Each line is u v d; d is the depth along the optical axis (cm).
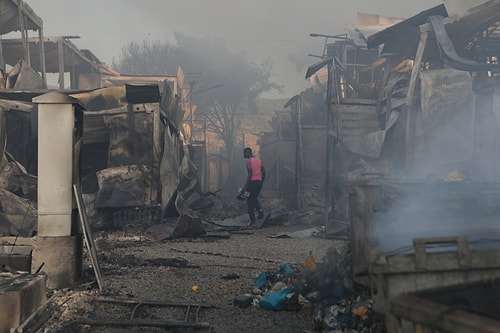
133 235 1080
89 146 1299
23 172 1080
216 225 1343
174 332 407
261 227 1341
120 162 1196
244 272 666
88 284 558
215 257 805
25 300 388
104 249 873
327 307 439
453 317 168
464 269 256
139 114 1198
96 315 448
